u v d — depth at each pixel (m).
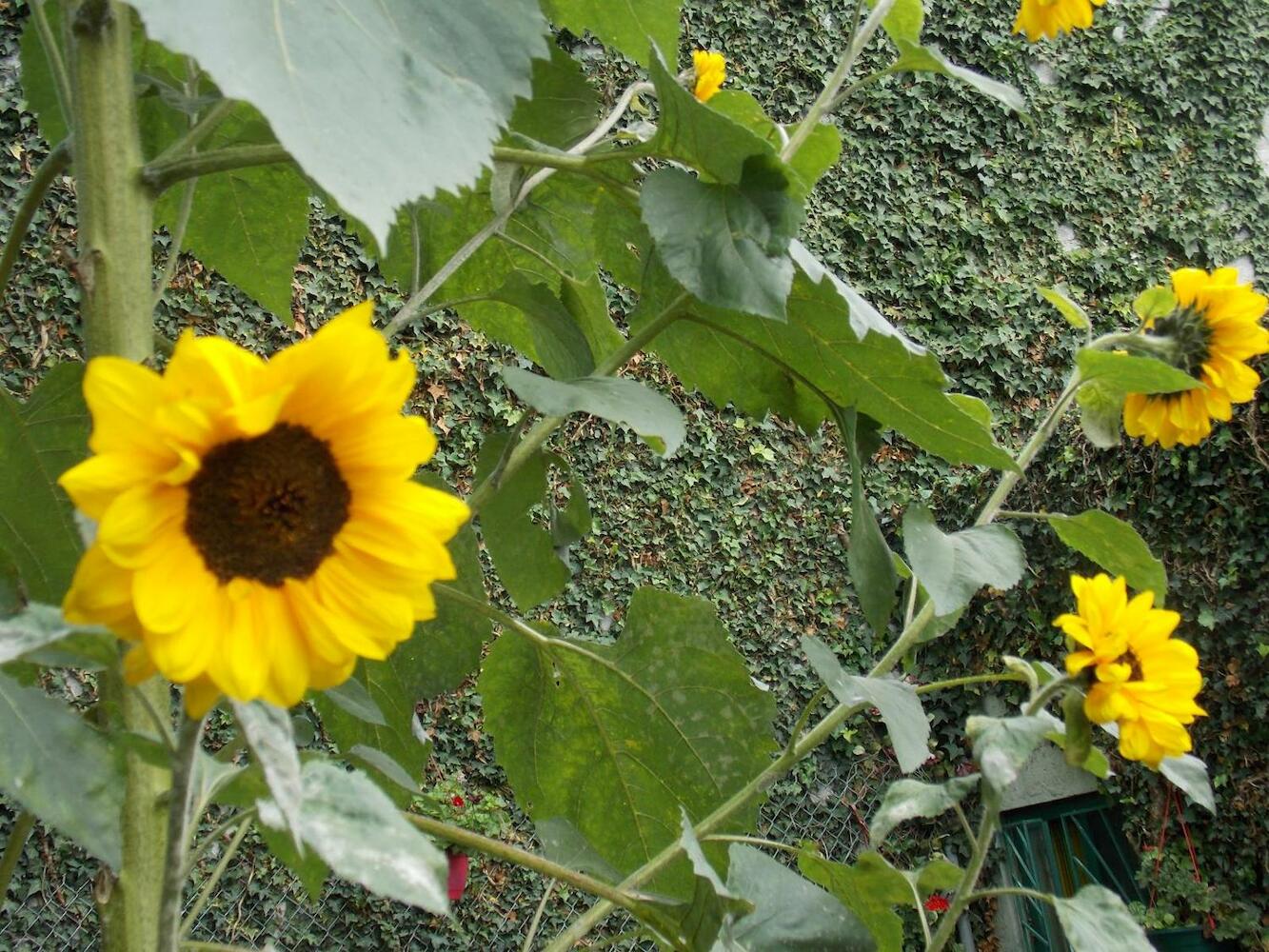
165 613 0.46
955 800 0.93
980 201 5.39
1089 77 5.68
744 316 0.91
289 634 0.49
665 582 4.40
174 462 0.46
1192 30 5.83
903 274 5.16
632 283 1.04
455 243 1.08
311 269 3.99
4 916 3.19
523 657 0.99
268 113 0.52
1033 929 4.05
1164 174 5.69
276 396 0.46
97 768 0.61
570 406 0.74
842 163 5.18
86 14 0.67
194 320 3.79
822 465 4.72
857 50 1.01
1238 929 3.55
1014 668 0.99
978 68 5.55
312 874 0.80
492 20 0.64
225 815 3.39
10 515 0.78
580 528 1.02
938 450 0.95
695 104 0.76
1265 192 5.74
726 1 5.08
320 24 0.57
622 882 0.93
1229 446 3.75
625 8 0.92
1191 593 3.80
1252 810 3.60
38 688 0.63
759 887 0.79
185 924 0.73
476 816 3.77
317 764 0.60
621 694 0.98
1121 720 0.92
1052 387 5.19
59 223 3.63
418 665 0.98
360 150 0.55
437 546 0.51
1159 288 1.13
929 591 0.93
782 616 4.54
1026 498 4.39
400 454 0.51
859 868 0.91
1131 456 4.02
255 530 0.49
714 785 0.98
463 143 0.59
